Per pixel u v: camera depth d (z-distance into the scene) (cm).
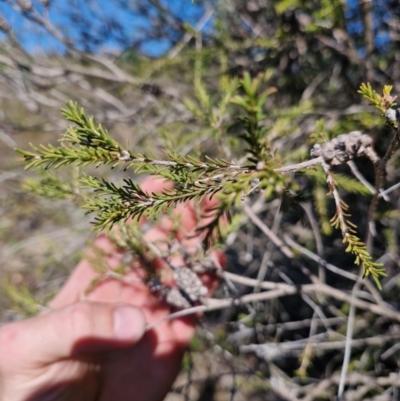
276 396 32
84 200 17
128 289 24
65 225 38
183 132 34
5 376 18
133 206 9
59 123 33
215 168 9
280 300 36
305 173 14
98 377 22
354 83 26
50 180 17
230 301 19
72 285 26
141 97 39
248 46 26
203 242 9
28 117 41
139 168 9
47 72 28
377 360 28
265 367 30
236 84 17
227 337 28
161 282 20
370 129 19
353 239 9
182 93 36
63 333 18
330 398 29
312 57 29
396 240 27
